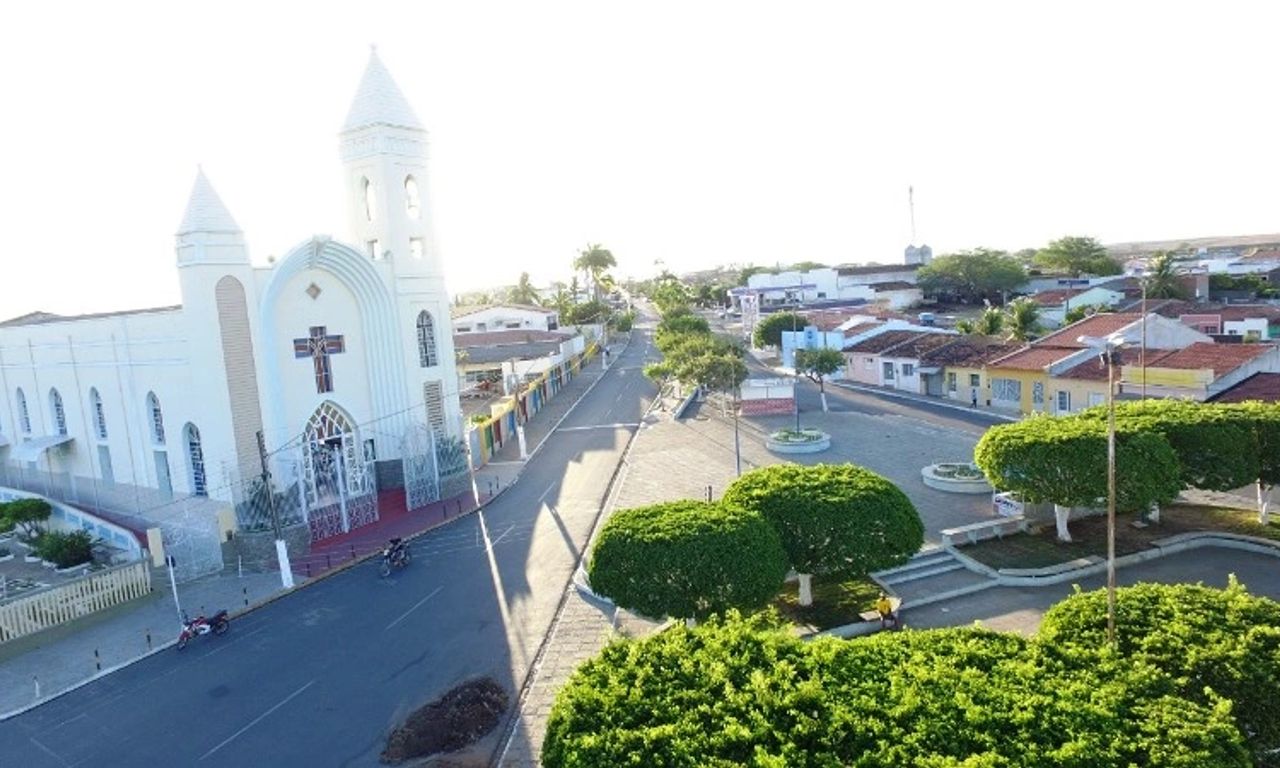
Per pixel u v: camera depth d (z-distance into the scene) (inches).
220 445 1259.2
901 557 800.9
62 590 972.6
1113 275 4259.4
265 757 676.7
